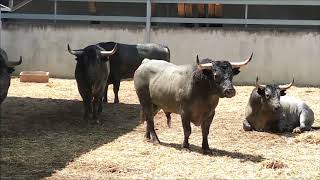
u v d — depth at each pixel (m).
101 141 10.12
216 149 9.71
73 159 8.69
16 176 7.65
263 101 11.03
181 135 10.88
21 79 17.19
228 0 18.25
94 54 11.68
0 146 9.50
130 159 8.77
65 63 18.89
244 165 8.58
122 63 14.24
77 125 11.65
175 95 9.33
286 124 11.39
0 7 16.98
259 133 11.20
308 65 17.78
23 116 12.34
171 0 18.52
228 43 18.11
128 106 13.96
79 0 18.91
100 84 11.88
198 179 7.73
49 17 19.02
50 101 14.20
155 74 9.81
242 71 18.03
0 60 10.58
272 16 20.73
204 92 9.01
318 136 10.55
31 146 9.56
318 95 15.84
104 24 18.88
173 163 8.59
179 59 18.38
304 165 8.66
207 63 8.86
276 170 8.30
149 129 10.23
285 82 17.91
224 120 12.56
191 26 18.97
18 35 19.08
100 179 7.61
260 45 17.95
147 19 18.42
